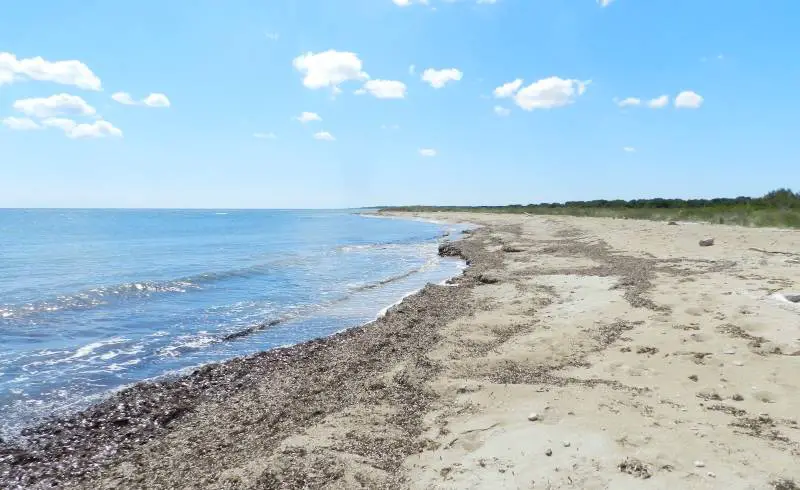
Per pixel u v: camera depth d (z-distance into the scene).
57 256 29.69
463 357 8.16
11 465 5.51
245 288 17.84
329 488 4.40
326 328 12.08
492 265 20.47
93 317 13.19
